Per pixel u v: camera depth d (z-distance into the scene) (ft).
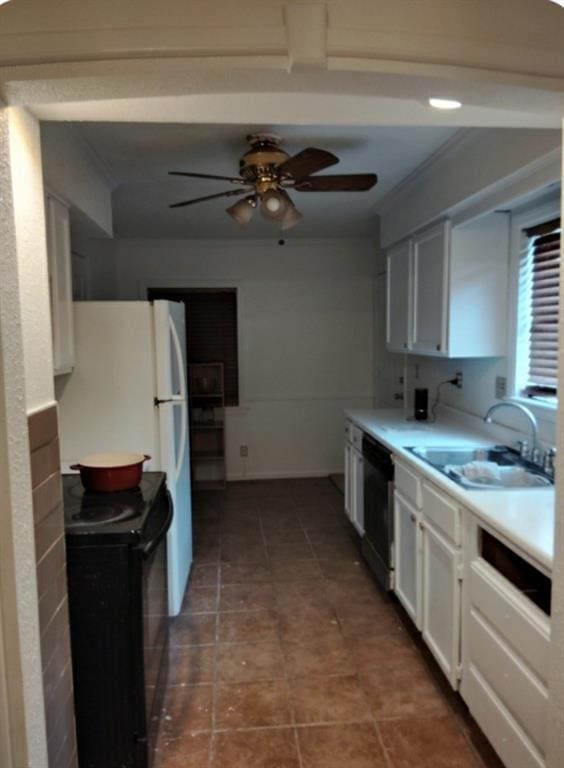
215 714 6.95
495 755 6.22
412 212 10.96
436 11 3.33
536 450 8.19
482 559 6.13
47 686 4.18
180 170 9.69
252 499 15.94
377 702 7.15
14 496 3.45
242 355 17.83
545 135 6.39
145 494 6.72
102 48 3.17
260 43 3.18
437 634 7.30
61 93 3.43
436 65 3.36
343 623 9.12
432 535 7.43
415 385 14.12
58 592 4.49
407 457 8.51
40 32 3.17
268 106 4.42
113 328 8.76
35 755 3.73
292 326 17.90
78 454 8.87
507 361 9.33
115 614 5.56
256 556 11.89
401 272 12.07
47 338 4.36
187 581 10.60
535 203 8.48
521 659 5.16
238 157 9.07
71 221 8.95
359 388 18.31
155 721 6.48
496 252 9.32
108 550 5.51
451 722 6.77
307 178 8.41
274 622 9.19
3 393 3.30
